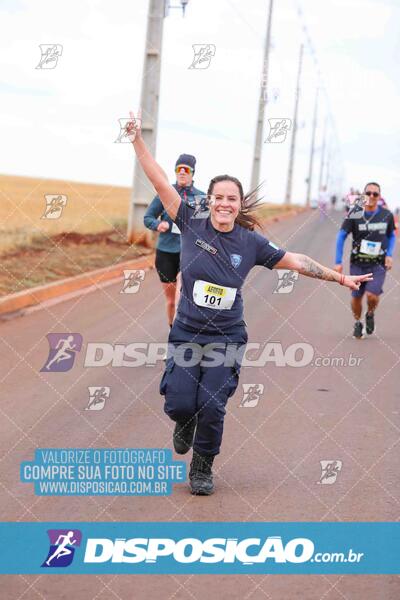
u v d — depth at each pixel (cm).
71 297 1622
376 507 627
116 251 2231
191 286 650
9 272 1753
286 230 3638
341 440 785
